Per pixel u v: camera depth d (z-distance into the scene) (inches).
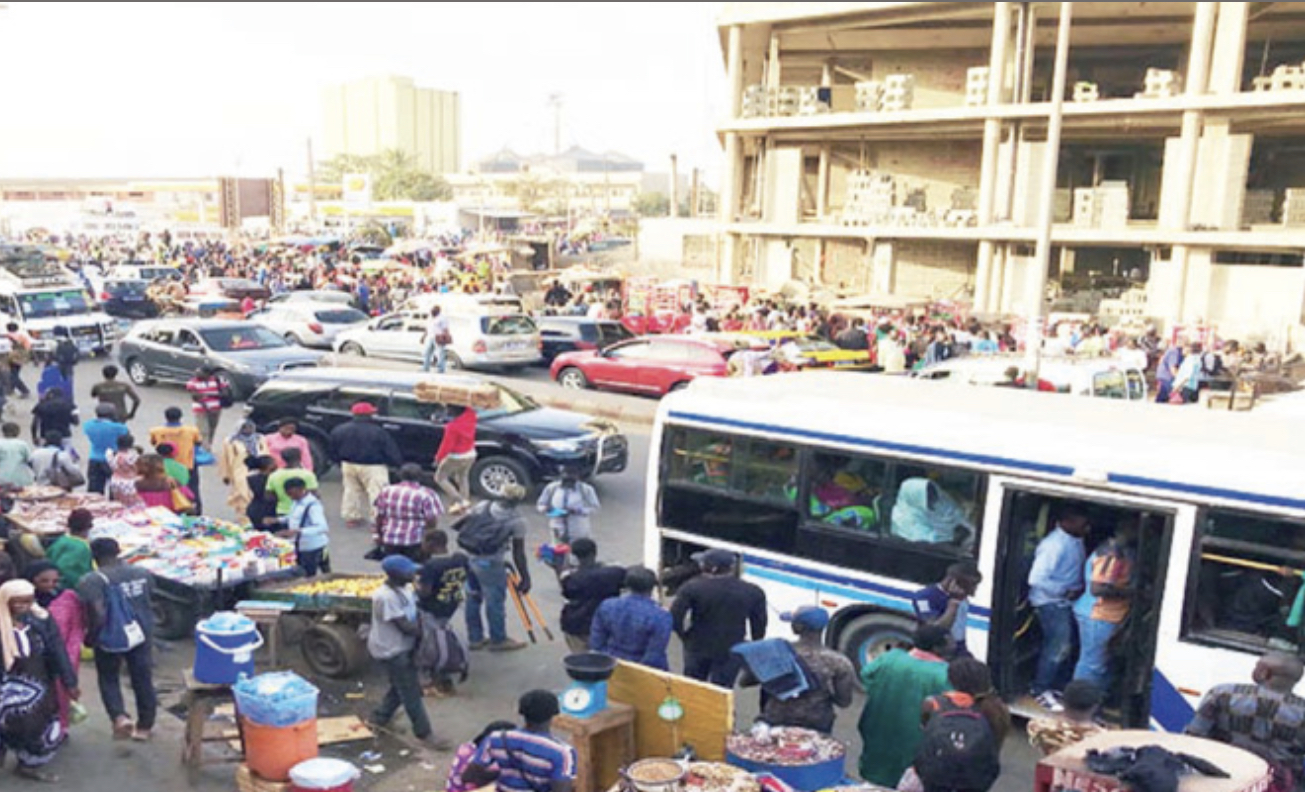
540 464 577.3
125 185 5068.9
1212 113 1304.1
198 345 880.3
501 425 587.8
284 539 408.2
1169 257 1409.9
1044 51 1694.1
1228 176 1306.6
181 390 922.1
